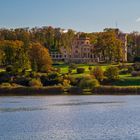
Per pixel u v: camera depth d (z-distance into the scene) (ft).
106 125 335.06
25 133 303.27
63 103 520.83
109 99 570.05
